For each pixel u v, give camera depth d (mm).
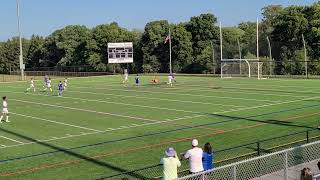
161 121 27828
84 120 29188
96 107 36000
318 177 11398
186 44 90875
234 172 11133
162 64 95438
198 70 87625
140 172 16125
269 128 24125
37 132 25172
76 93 49062
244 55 81750
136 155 18875
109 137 23078
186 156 12820
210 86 52594
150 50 95625
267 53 81062
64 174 16281
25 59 126500
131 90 50594
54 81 71375
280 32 80625
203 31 92250
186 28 94125
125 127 26047
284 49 76750
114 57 85188
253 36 92062
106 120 28906
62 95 47219
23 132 25250
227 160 17016
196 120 27750
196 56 90125
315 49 76188
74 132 24859
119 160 18094
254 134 22609
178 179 10312
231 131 23609
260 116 28406
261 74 68688
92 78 76875
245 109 31969
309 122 25547
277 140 20734
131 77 78250
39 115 32188
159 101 38812
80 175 16062
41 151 20188
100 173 16250
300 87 48094
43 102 40844
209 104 35531
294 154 15164
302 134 21875
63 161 18219
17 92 52812
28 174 16453
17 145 21688
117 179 15258
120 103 38250
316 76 64875
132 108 34656
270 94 41531
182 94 44156
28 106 38000
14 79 83812
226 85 53438
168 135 23125
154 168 16625
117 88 54000
